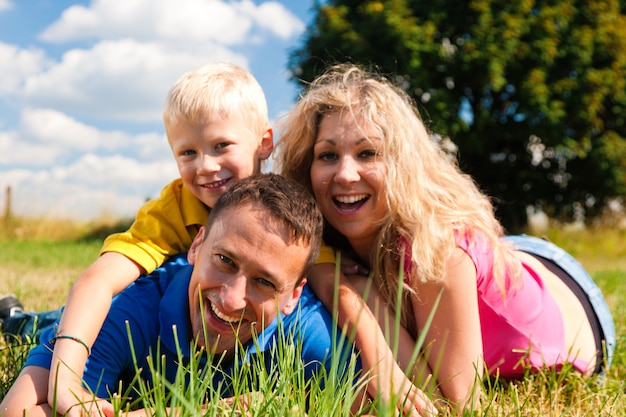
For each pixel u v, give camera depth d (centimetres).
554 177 2020
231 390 208
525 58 1797
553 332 275
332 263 248
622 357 307
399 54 1741
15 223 1678
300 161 273
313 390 179
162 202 264
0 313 360
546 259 323
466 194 274
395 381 206
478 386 230
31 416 184
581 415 226
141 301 223
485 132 1825
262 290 197
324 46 1825
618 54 1827
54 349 199
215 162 263
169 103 271
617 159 1853
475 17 1789
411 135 257
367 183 250
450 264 243
